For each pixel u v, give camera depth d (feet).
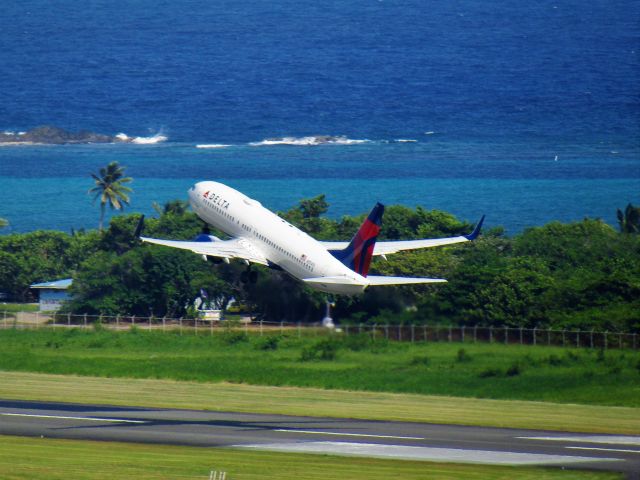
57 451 476.95
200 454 478.18
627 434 583.58
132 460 458.50
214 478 422.00
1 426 548.72
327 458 477.77
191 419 590.55
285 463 461.78
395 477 438.81
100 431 539.29
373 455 490.49
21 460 452.35
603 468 474.49
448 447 519.60
